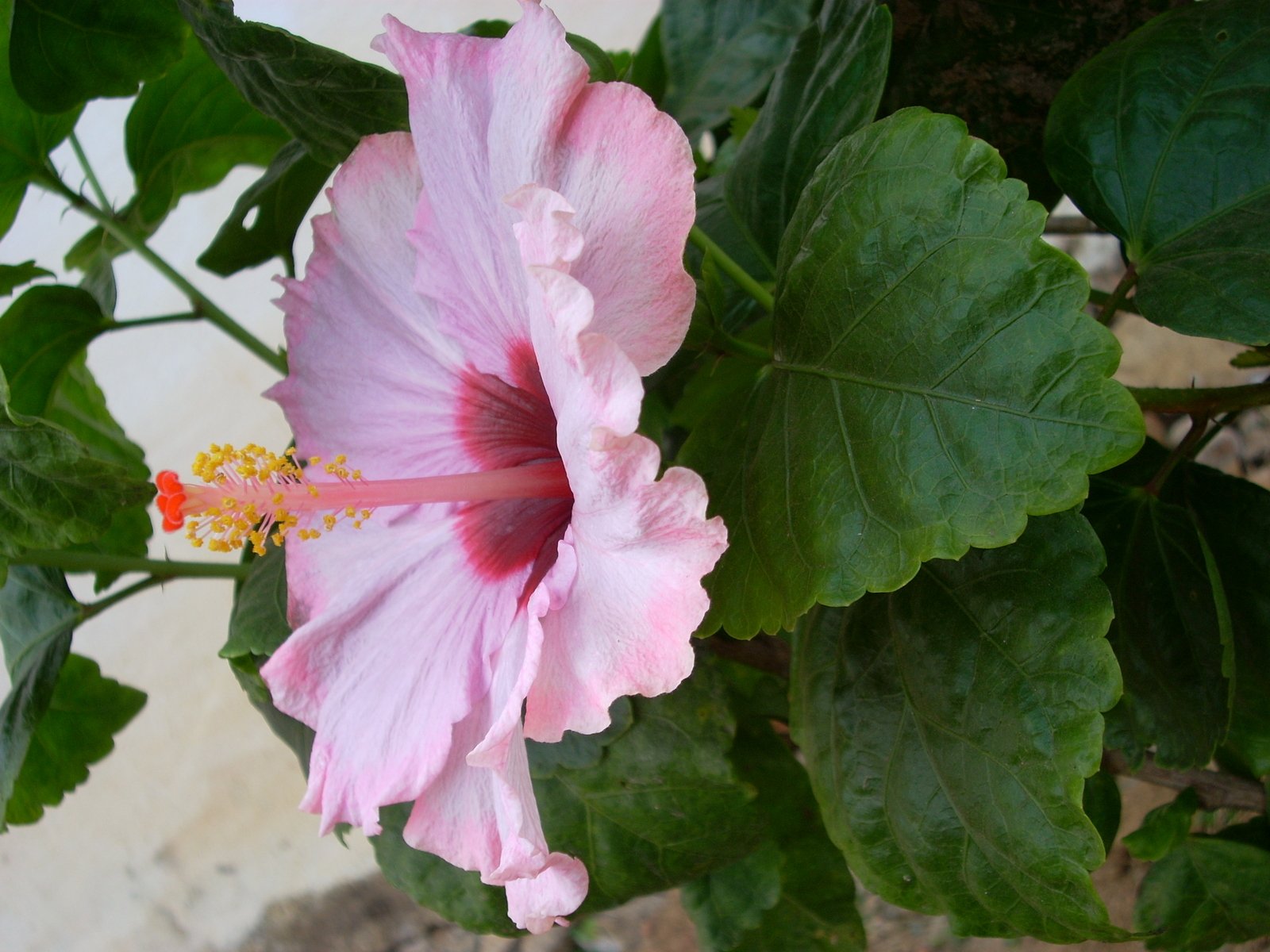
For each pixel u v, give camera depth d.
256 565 0.32
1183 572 0.29
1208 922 0.34
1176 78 0.26
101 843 0.56
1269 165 0.25
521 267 0.23
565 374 0.21
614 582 0.21
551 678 0.22
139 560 0.33
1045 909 0.24
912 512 0.21
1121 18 0.31
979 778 0.24
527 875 0.22
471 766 0.24
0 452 0.26
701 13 0.40
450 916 0.32
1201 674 0.29
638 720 0.31
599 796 0.31
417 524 0.27
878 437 0.22
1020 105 0.31
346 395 0.27
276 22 0.56
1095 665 0.23
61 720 0.36
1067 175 0.27
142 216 0.37
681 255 0.22
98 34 0.30
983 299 0.21
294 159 0.32
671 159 0.22
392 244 0.26
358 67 0.26
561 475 0.25
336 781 0.25
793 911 0.36
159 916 0.53
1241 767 0.34
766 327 0.30
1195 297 0.24
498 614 0.25
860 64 0.27
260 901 0.52
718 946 0.35
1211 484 0.30
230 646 0.30
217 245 0.34
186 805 0.56
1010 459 0.20
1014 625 0.24
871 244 0.22
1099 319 0.27
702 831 0.31
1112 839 0.32
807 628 0.28
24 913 0.56
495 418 0.27
